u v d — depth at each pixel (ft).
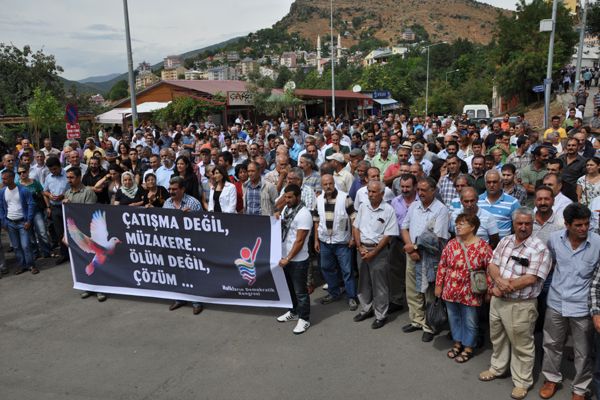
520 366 14.67
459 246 16.12
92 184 29.94
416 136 32.65
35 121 72.43
